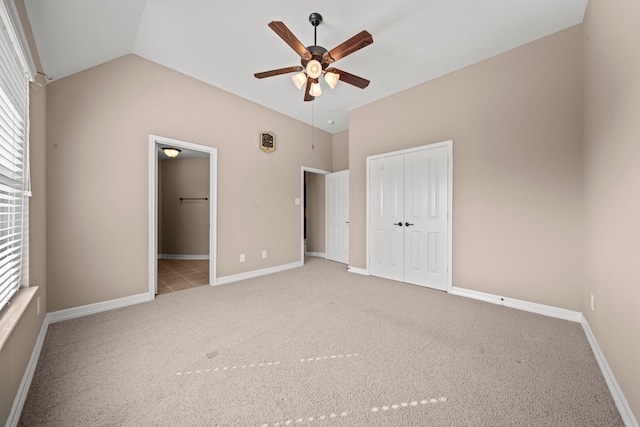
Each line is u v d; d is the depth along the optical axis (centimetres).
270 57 285
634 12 125
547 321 232
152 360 171
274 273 417
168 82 305
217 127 351
